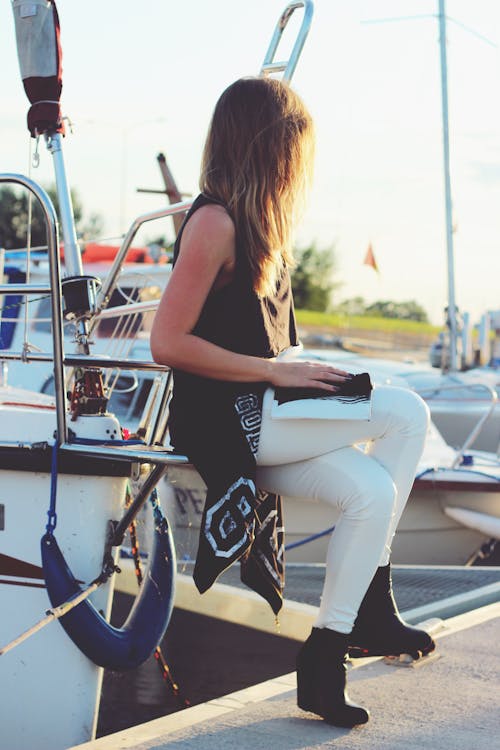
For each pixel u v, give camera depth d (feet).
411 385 33.01
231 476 7.43
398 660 9.68
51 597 8.27
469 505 21.75
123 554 14.70
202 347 7.39
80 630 8.27
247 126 7.50
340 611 7.85
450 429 33.35
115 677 13.57
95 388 9.06
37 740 8.79
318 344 99.14
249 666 13.71
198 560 7.34
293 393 7.64
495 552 23.48
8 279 25.09
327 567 7.91
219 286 7.60
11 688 8.80
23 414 8.75
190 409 7.68
